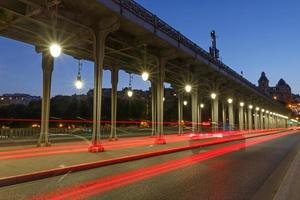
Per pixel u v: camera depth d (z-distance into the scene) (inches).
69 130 1518.2
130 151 770.2
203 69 1386.6
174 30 1023.6
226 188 389.7
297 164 586.6
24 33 793.6
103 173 500.4
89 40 822.5
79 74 989.2
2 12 698.2
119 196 345.4
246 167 577.0
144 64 948.6
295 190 345.1
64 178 454.0
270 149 1005.8
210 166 588.4
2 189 376.8
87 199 331.0
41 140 848.9
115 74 1108.5
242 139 1475.1
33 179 438.3
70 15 696.4
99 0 684.1
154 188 388.2
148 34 901.2
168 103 3710.6
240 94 2300.7
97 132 746.8
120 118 3105.3
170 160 676.7
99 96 749.9
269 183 423.2
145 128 2314.2
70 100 3088.1
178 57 1189.7
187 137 1393.9
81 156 648.4
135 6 808.9
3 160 572.1
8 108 2869.1
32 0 609.6
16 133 1095.6
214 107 1572.3
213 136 1192.8
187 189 382.9
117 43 948.6
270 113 3937.0
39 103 2864.2
